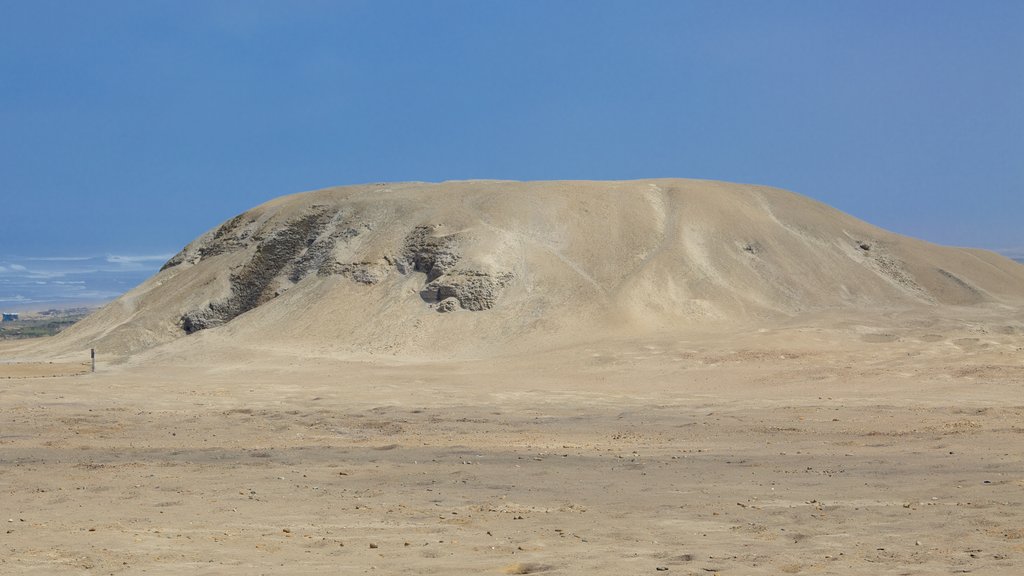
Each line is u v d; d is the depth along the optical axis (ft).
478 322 190.39
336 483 62.39
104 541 45.29
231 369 155.02
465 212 226.79
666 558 39.52
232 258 237.04
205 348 181.88
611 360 147.13
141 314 225.35
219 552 42.70
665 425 90.58
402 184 255.50
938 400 100.48
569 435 85.92
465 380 135.64
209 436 87.66
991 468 60.08
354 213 235.61
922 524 45.14
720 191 245.65
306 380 137.49
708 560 38.83
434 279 205.05
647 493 56.08
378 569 38.83
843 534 43.62
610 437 83.71
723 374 131.23
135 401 112.88
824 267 221.87
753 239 224.33
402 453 74.49
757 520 47.57
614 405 107.86
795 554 39.68
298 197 255.50
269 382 135.33
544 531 46.39
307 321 197.26
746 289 206.39
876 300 212.23
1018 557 37.91
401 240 220.84
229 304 223.10
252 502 56.18
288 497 57.57
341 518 51.01
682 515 49.44
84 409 105.91
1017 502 49.19
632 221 226.99
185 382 134.72
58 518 52.08
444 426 93.66
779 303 204.13
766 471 62.44
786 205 249.14
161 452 77.05
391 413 103.14
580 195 237.45
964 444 70.85
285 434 89.15
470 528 47.65
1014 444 69.92
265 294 222.28
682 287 201.77
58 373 158.81
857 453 69.05
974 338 154.30
